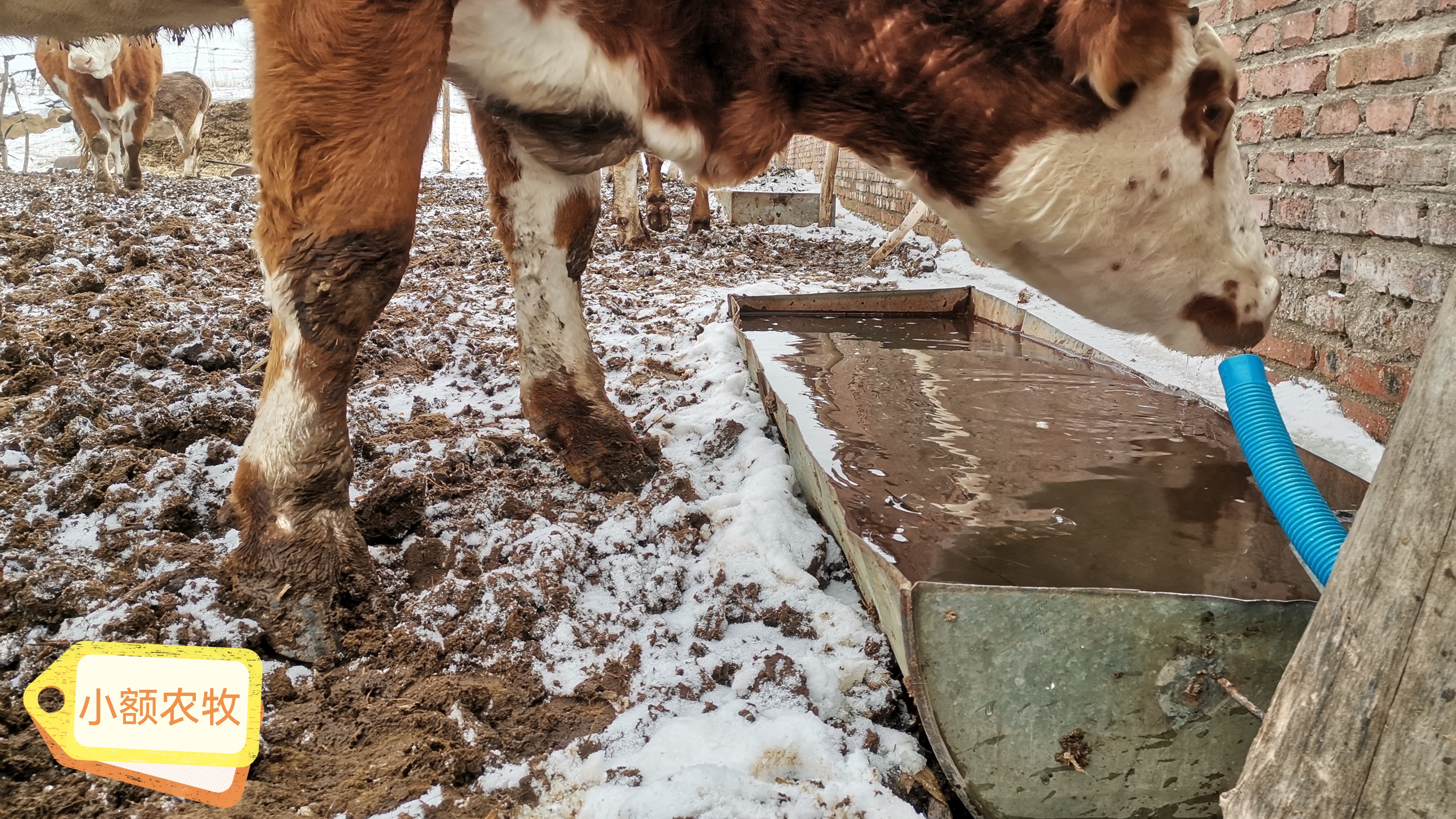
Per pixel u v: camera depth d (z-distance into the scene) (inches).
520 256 104.4
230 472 101.3
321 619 77.0
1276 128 143.4
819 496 94.3
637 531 94.0
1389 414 119.0
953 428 109.3
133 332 143.2
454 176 674.8
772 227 369.4
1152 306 89.4
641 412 130.1
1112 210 82.4
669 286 232.5
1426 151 110.7
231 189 462.3
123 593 79.0
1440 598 41.3
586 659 76.2
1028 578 70.3
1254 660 59.6
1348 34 126.2
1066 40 76.1
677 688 72.3
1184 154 80.8
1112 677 59.2
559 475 109.2
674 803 58.2
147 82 435.2
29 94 943.7
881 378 132.5
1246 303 88.2
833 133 87.3
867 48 79.8
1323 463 90.6
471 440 113.0
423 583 87.5
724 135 85.7
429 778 63.5
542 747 67.5
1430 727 41.8
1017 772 60.8
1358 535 45.8
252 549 78.5
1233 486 92.0
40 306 168.4
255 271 214.5
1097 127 79.4
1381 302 120.6
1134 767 61.1
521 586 82.0
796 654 77.0
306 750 66.9
